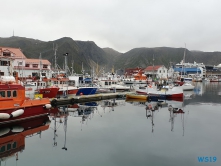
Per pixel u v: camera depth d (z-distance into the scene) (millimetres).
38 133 21156
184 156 15484
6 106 22312
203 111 33531
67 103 38500
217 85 99875
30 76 62688
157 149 16766
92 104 40750
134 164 14094
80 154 15828
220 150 16656
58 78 48875
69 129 22641
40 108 26031
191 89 72812
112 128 23062
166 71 114000
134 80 78125
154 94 48125
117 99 48531
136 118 28266
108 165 13875
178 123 25328
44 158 15016
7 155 15594
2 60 50906
